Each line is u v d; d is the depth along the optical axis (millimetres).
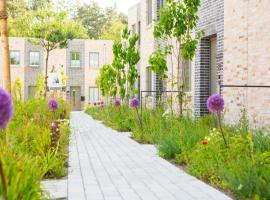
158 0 22297
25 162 5438
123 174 8016
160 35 13516
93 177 7734
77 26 57750
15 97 14141
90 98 43062
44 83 32375
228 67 12719
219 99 8109
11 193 4230
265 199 5695
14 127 9250
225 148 7930
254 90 11359
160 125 12953
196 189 6730
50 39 31828
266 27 10828
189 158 8797
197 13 15500
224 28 12922
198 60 15516
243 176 6148
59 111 18406
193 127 11430
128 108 21203
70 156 10344
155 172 8203
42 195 5242
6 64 8641
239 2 12078
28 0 60438
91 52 43031
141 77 25641
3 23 8625
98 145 12609
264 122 10859
